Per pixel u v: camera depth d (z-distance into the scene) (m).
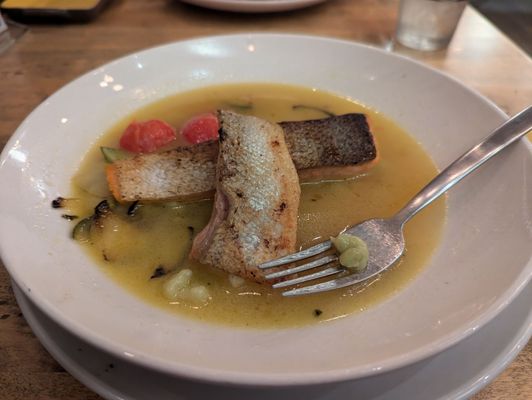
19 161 0.19
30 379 0.15
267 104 0.27
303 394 0.14
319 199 0.22
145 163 0.22
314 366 0.13
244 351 0.14
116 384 0.14
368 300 0.17
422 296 0.16
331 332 0.15
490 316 0.14
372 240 0.19
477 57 0.33
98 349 0.13
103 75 0.25
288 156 0.21
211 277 0.18
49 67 0.31
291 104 0.27
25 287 0.14
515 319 0.15
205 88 0.28
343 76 0.27
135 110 0.26
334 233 0.20
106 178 0.22
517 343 0.15
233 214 0.18
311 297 0.17
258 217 0.18
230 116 0.21
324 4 0.39
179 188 0.21
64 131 0.22
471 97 0.23
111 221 0.20
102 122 0.24
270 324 0.16
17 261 0.15
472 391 0.14
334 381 0.12
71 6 0.37
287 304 0.17
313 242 0.20
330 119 0.23
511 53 0.33
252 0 0.36
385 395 0.13
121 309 0.15
